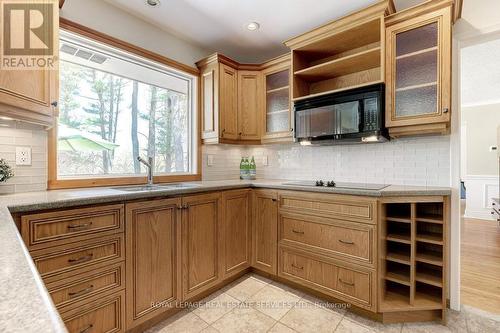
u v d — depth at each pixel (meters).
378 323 1.69
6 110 1.14
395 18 1.84
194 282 1.88
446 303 1.78
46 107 1.34
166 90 2.58
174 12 2.14
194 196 1.89
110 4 2.03
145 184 2.27
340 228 1.83
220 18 2.23
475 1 1.80
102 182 2.01
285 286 2.18
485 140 5.00
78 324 1.30
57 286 1.23
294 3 2.02
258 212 2.32
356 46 2.32
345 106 2.03
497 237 3.64
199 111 2.74
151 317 1.61
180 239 1.79
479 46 2.85
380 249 1.69
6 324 0.30
